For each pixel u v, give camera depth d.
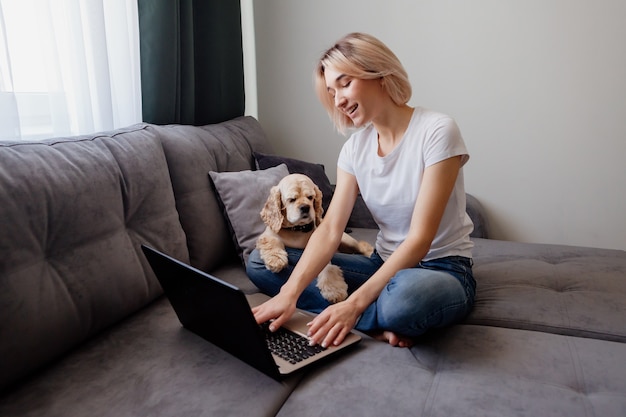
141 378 0.95
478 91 2.19
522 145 2.19
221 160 1.74
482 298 1.33
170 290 1.10
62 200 1.04
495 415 0.84
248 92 2.55
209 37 2.11
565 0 2.01
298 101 2.48
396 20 2.23
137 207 1.27
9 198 0.94
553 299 1.29
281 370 0.94
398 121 1.28
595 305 1.24
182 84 1.93
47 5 1.37
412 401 0.88
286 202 1.37
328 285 1.27
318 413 0.85
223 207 1.61
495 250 1.74
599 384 0.93
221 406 0.86
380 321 1.10
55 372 0.98
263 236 1.41
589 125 2.09
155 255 1.06
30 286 0.95
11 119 1.28
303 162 2.02
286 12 2.40
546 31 2.06
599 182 2.13
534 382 0.94
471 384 0.93
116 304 1.15
